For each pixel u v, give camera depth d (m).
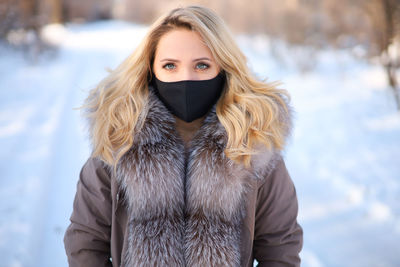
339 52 9.33
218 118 1.22
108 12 39.41
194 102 1.20
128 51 13.45
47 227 2.78
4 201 3.02
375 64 7.70
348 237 2.68
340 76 7.90
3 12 10.74
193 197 1.14
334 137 4.67
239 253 1.13
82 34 21.59
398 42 5.77
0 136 4.55
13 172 3.56
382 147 4.23
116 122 1.15
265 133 1.17
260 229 1.23
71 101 6.36
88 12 35.62
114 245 1.15
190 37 1.16
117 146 1.13
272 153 1.19
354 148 4.29
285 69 9.33
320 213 3.04
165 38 1.17
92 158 1.20
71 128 5.04
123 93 1.21
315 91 7.04
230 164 1.14
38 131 4.77
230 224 1.13
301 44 8.99
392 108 5.57
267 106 1.19
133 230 1.11
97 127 1.17
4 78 8.31
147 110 1.18
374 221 2.84
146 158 1.13
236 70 1.22
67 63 10.94
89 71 9.50
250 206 1.16
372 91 6.54
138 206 1.11
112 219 1.14
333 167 3.85
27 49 10.85
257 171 1.16
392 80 5.75
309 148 4.41
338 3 8.16
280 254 1.18
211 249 1.10
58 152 4.20
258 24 13.50
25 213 2.85
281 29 10.34
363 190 3.29
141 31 21.34
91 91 1.31
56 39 14.12
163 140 1.17
